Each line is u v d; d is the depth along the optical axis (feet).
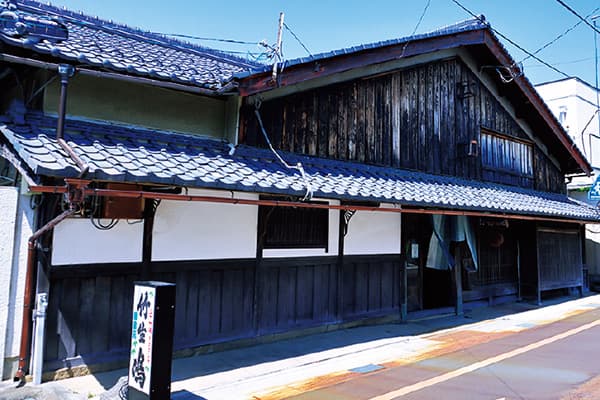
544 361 21.29
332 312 27.14
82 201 14.44
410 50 30.55
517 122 43.83
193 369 19.25
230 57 37.17
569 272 45.83
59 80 18.11
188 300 21.07
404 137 32.40
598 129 72.18
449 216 33.06
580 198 56.70
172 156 18.54
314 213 26.66
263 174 20.27
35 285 16.80
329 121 27.40
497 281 40.63
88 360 17.84
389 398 16.24
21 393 15.15
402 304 31.17
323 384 17.80
